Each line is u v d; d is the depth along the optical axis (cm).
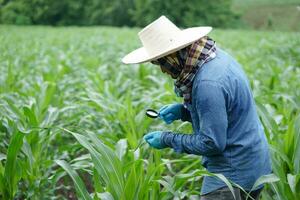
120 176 344
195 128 336
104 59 1327
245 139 327
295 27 5138
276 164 384
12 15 4991
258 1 6322
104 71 1027
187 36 317
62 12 5147
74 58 1286
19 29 3341
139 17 4822
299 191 383
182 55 319
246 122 328
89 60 1212
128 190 343
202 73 312
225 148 329
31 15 5103
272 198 405
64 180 541
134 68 1014
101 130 548
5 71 1008
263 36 2442
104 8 5053
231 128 326
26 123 496
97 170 331
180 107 372
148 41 328
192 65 315
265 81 840
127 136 480
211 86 307
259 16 5806
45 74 830
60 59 1234
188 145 326
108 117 587
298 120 416
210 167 343
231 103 317
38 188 432
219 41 2069
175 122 580
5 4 5247
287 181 395
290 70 970
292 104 625
